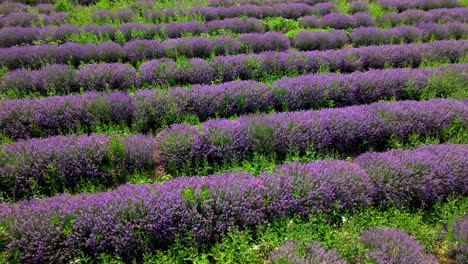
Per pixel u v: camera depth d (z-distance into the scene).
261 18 13.20
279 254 4.38
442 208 5.56
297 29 12.20
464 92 8.40
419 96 8.56
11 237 4.50
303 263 4.16
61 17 12.26
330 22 12.59
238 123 6.82
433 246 5.00
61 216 4.71
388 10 14.53
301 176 5.52
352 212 5.33
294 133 6.66
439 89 8.61
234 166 6.19
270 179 5.47
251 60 9.29
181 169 6.20
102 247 4.55
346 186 5.43
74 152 6.03
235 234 4.74
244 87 8.00
